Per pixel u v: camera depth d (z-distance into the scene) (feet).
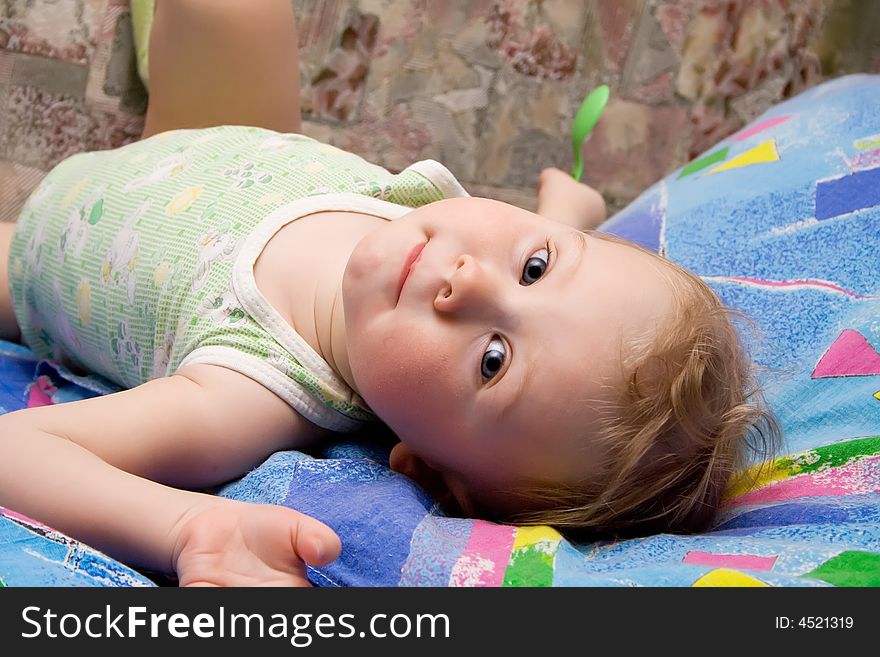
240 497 2.96
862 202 4.04
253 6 4.30
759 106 5.71
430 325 2.91
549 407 2.88
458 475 3.13
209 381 3.13
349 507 2.70
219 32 4.28
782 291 3.85
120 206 3.79
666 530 3.09
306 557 2.37
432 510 2.89
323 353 3.33
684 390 2.94
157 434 2.96
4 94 4.54
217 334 3.28
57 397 3.71
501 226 3.05
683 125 5.62
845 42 5.78
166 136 4.23
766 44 5.63
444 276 2.93
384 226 3.13
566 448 2.93
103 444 2.86
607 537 3.11
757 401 3.30
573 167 5.53
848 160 4.23
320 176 3.75
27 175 4.67
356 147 5.16
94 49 4.67
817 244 3.97
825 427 3.37
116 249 3.67
